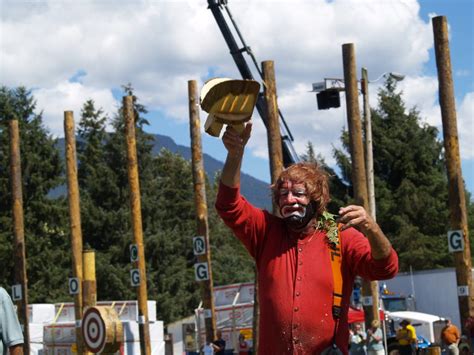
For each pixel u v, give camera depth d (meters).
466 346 20.22
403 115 65.38
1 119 60.75
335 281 4.54
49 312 35.06
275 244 4.66
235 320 33.34
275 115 26.38
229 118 4.45
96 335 17.91
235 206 4.63
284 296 4.54
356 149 25.70
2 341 6.65
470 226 68.81
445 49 21.28
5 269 57.62
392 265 4.44
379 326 24.00
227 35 30.14
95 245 61.66
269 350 4.57
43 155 60.75
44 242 58.91
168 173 72.00
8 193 59.31
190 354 34.91
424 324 33.94
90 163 64.00
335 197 62.97
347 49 25.81
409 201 62.78
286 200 4.54
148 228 62.00
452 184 21.14
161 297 59.72
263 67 26.53
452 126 21.22
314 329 4.49
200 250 28.72
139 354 31.39
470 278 20.86
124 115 31.12
